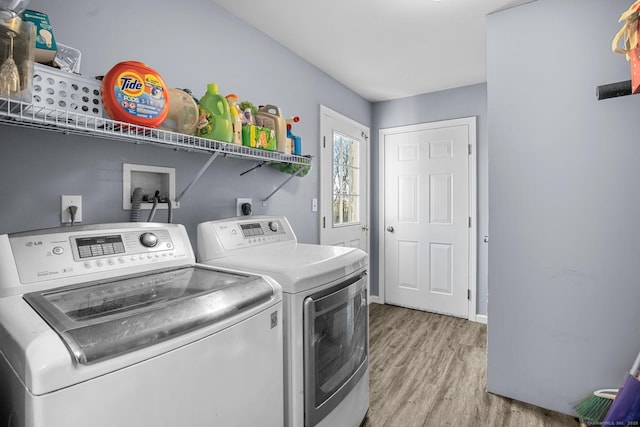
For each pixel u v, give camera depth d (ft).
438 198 11.03
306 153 8.64
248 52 6.84
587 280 5.70
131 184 4.88
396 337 9.20
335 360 4.72
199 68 5.81
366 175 11.86
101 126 3.58
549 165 5.94
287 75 7.93
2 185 3.74
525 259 6.18
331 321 4.60
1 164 3.73
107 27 4.56
